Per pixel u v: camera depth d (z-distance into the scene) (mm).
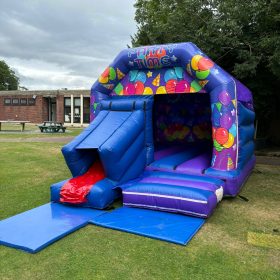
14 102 33062
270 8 9094
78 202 5441
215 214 5383
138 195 5484
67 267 3604
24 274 3463
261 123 14695
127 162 6055
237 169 6457
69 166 6082
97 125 6602
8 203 5773
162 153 7738
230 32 10531
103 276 3424
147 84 7094
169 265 3660
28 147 13609
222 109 6246
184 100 9195
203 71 6336
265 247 4152
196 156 7664
